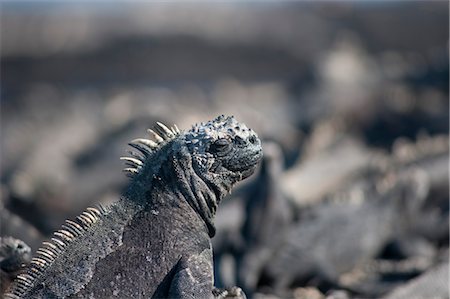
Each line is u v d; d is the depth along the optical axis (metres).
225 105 94.69
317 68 95.06
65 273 19.33
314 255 35.81
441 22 181.00
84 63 177.38
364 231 38.66
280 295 34.66
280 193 35.91
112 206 19.86
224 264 35.03
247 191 42.88
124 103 97.75
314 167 52.56
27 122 99.12
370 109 75.56
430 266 35.72
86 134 84.88
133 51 182.12
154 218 19.53
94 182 58.88
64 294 19.14
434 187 46.91
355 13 191.88
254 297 33.75
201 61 179.25
